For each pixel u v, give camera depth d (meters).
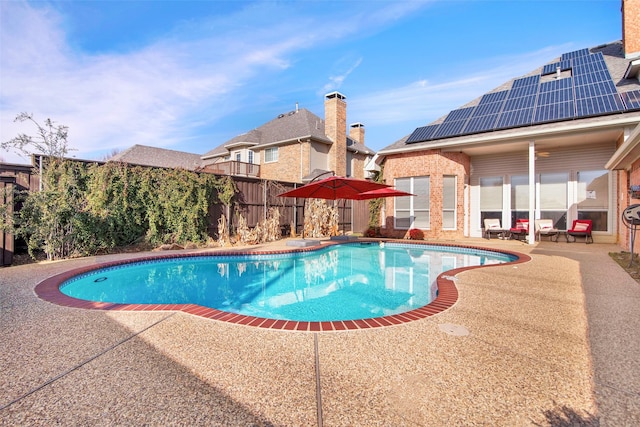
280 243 14.84
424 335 3.86
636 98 11.28
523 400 2.57
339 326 4.16
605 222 13.90
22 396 2.63
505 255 11.22
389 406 2.50
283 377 2.92
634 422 2.31
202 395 2.64
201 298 7.21
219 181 14.55
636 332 3.95
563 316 4.53
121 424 2.29
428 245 14.09
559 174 14.98
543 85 15.41
